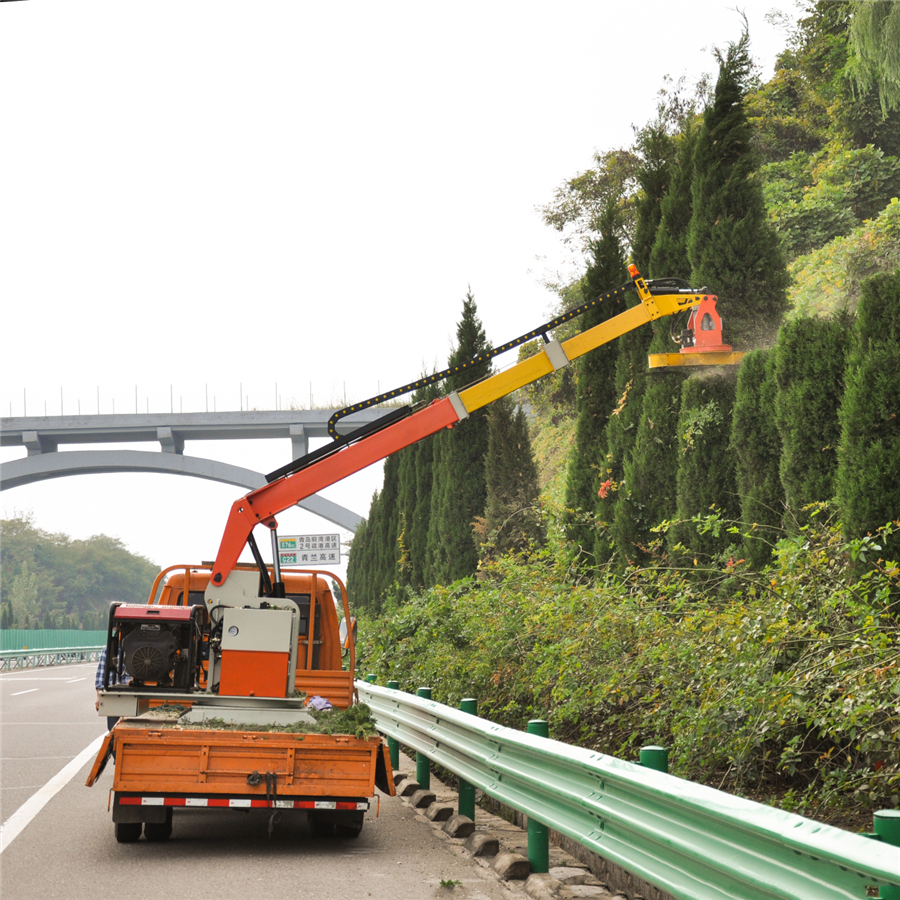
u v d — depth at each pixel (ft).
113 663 26.12
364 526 151.43
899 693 17.17
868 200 104.73
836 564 22.72
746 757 20.15
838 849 8.98
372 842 24.49
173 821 27.50
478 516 69.05
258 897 18.53
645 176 50.19
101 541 619.26
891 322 24.97
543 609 32.30
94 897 18.47
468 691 37.47
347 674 29.78
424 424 29.55
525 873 20.34
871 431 24.30
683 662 23.81
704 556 35.76
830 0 128.67
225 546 27.50
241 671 25.71
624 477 42.75
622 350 46.03
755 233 39.27
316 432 278.87
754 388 33.50
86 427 280.51
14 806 29.32
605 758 15.97
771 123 126.52
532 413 143.95
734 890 11.53
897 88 72.59
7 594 505.66
